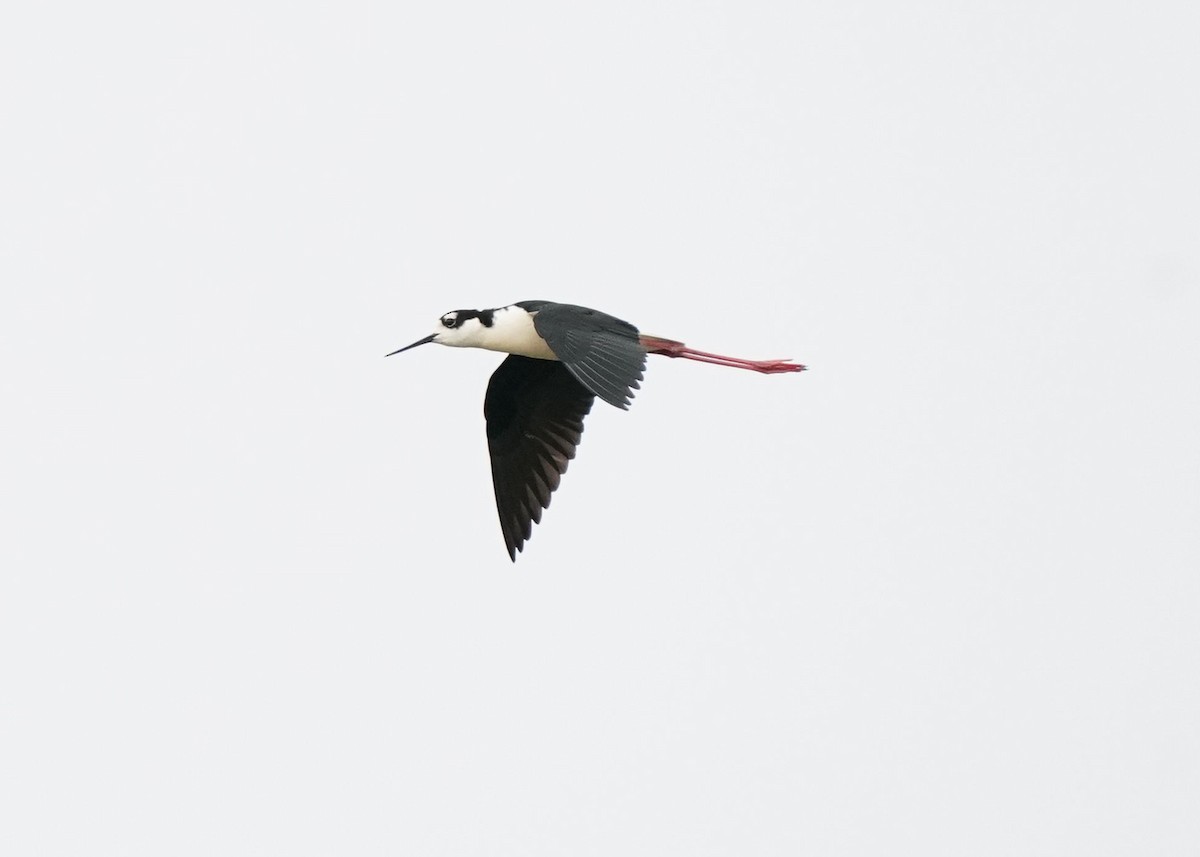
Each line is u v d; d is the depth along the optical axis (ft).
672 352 54.39
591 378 44.34
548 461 51.90
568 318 46.19
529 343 51.03
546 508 51.65
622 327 46.68
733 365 54.29
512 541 51.67
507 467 52.06
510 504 51.90
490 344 51.03
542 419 52.06
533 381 52.06
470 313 51.11
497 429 52.16
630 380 44.50
